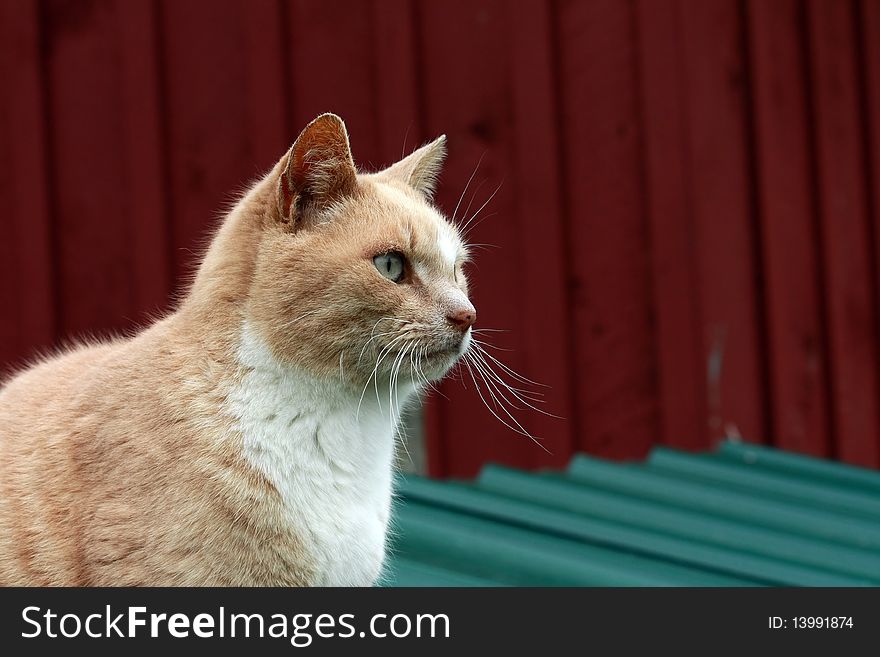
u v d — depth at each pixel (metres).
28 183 5.59
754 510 4.86
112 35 5.62
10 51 5.57
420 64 5.73
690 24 5.93
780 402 6.09
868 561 4.25
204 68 5.64
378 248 2.73
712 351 6.00
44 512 2.63
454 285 2.87
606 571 3.89
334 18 5.69
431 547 4.12
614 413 5.95
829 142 6.13
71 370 3.01
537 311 5.82
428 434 5.73
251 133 5.66
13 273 5.62
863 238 6.21
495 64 5.78
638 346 5.95
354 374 2.72
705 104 5.96
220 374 2.62
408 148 5.67
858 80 6.20
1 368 5.61
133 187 5.61
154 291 5.61
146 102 5.59
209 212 5.66
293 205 2.69
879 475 5.52
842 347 6.17
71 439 2.67
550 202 5.81
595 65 5.87
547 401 5.83
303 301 2.65
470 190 5.78
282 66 5.63
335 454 2.71
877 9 6.19
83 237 5.66
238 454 2.56
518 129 5.78
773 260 6.06
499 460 5.81
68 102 5.62
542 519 4.53
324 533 2.64
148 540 2.48
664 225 5.91
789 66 6.10
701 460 5.51
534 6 5.77
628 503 4.85
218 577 2.54
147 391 2.60
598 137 5.89
